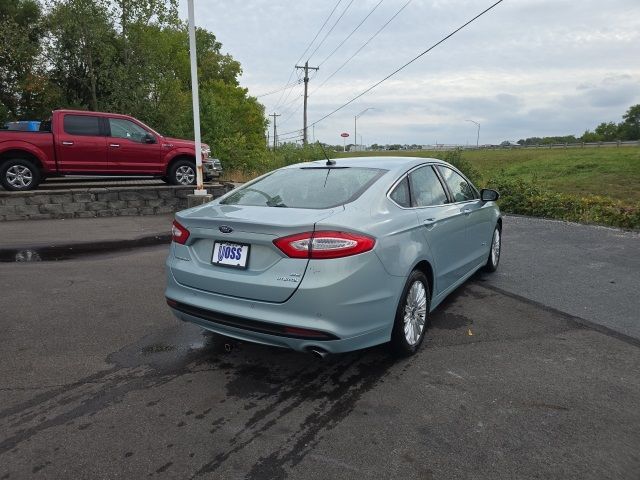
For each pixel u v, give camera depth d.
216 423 2.93
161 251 7.73
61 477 2.45
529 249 7.93
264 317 3.11
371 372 3.59
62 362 3.74
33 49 23.47
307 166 4.45
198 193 10.87
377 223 3.39
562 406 3.10
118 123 11.52
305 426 2.90
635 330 4.39
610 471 2.48
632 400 3.17
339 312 3.05
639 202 11.30
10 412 3.04
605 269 6.58
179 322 4.60
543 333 4.32
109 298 5.29
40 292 5.49
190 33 10.51
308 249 3.00
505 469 2.50
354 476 2.46
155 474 2.48
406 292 3.62
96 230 9.48
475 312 4.87
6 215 10.26
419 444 2.71
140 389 3.34
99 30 21.22
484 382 3.43
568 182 40.00
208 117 24.83
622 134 124.31
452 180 5.12
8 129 11.23
